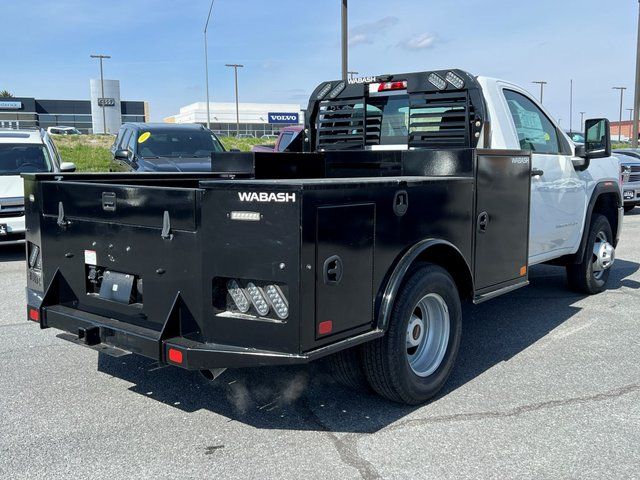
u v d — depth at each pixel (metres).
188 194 3.48
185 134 12.70
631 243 11.39
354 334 3.62
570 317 6.50
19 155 10.77
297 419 4.02
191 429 3.88
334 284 3.43
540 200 5.84
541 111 6.23
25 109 104.75
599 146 6.35
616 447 3.65
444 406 4.24
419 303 4.26
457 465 3.44
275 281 3.28
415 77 5.64
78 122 106.44
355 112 6.24
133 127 12.92
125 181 5.03
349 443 3.69
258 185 3.26
